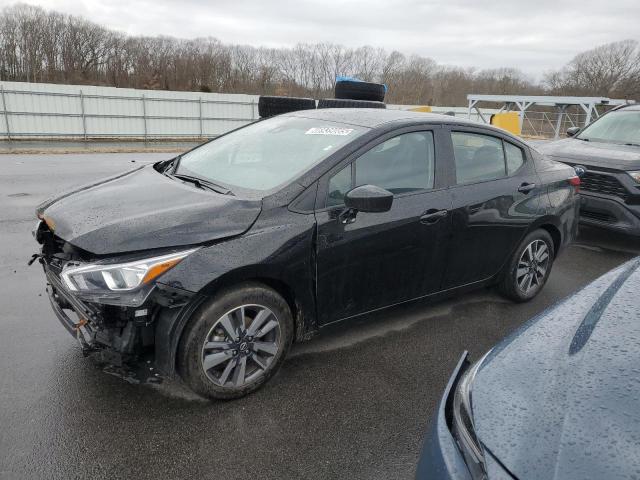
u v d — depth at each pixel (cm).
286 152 344
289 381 319
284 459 254
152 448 256
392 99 6375
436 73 7044
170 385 307
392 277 346
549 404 163
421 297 374
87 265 252
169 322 262
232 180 335
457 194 372
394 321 412
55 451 250
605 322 199
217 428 272
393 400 306
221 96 3070
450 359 358
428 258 362
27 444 254
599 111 3653
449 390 197
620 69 6931
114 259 254
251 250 276
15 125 2567
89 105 2719
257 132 397
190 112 3005
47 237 313
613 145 682
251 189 315
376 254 330
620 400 160
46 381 304
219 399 291
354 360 349
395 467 252
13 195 856
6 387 297
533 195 428
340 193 316
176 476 239
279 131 381
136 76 6462
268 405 294
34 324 375
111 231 263
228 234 274
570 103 2811
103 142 2642
